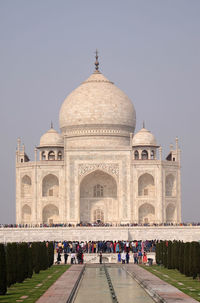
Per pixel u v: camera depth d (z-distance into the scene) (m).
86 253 160.62
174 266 118.00
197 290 80.00
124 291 83.81
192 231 186.12
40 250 116.50
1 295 77.25
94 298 76.75
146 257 142.62
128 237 182.75
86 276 106.50
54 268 126.31
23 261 96.50
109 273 112.62
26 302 69.19
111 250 166.00
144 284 87.88
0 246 79.06
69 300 71.50
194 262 96.69
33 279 100.12
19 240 181.50
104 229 182.38
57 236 181.88
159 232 185.12
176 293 75.75
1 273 78.00
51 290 80.56
